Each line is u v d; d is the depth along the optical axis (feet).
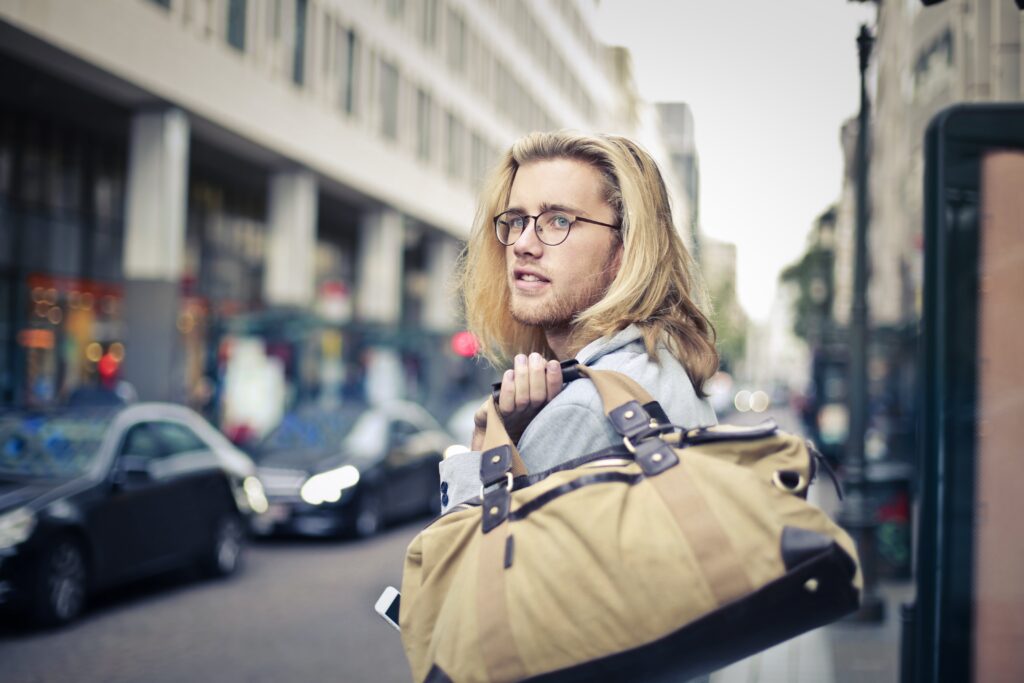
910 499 34.78
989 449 6.19
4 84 62.75
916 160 69.00
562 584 3.58
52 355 70.28
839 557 3.43
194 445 33.40
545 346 5.76
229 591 31.63
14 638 24.98
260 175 90.27
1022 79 14.84
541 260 4.82
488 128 138.31
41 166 69.46
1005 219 6.25
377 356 104.42
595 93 204.74
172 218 68.23
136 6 62.69
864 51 30.71
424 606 4.00
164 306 67.36
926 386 6.32
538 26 164.66
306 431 45.21
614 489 3.73
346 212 110.52
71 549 26.20
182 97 67.87
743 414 236.22
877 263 128.67
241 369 78.64
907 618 7.15
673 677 3.61
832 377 91.25
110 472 28.07
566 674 3.54
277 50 81.41
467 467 4.32
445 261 129.08
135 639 25.16
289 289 87.71
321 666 22.91
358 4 96.73
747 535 3.50
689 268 4.99
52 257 70.49
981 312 6.24
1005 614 6.11
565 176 4.84
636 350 4.62
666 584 3.48
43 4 55.06
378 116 101.76
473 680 3.61
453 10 124.88
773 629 3.55
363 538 42.16
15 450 28.17
